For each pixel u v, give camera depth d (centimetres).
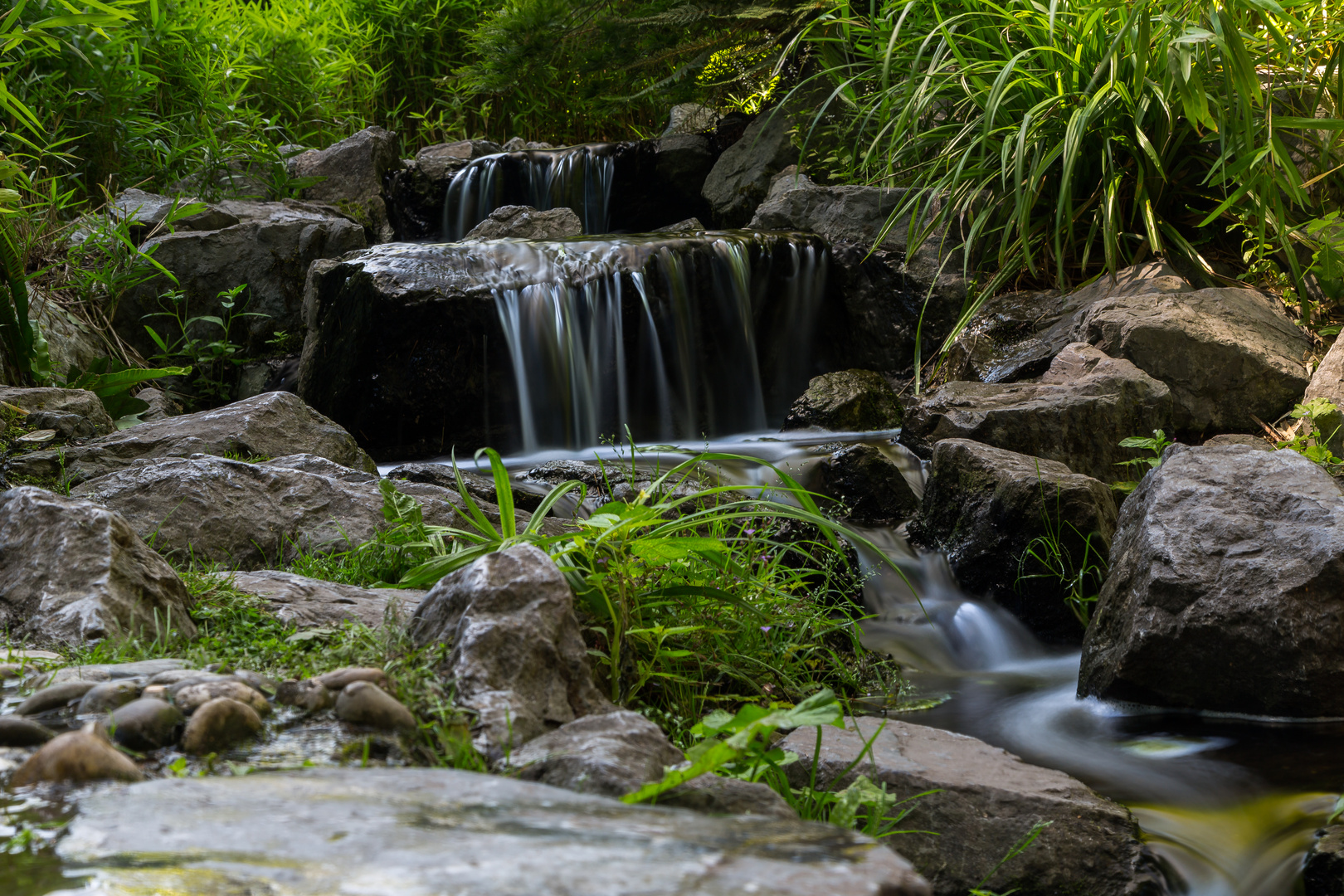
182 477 386
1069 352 582
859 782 223
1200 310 586
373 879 110
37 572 261
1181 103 614
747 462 570
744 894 105
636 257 700
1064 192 599
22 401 492
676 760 195
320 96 1095
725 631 313
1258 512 360
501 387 672
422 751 184
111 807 134
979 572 484
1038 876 244
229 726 176
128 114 859
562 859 115
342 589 322
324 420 530
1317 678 330
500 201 998
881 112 729
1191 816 277
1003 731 349
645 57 981
